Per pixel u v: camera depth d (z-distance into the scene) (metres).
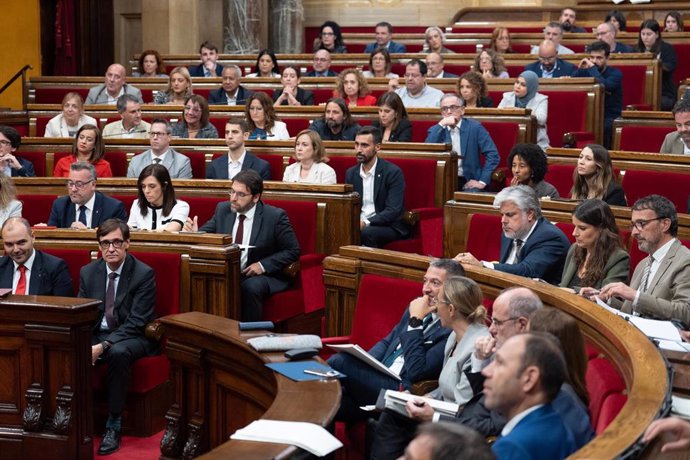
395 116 8.16
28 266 5.47
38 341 4.76
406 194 7.51
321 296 6.60
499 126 8.25
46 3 13.12
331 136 8.30
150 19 13.17
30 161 8.21
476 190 7.78
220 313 5.65
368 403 4.20
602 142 9.14
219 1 13.48
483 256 5.97
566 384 2.97
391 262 4.94
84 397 4.83
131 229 5.87
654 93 10.05
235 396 4.37
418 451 1.95
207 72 11.69
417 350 4.17
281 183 6.80
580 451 2.20
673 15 11.88
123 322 5.41
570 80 9.15
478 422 3.44
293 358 4.02
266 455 2.92
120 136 8.71
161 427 5.47
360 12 14.82
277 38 13.98
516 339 2.59
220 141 7.94
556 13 14.06
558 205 5.83
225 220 6.40
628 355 3.11
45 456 4.78
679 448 2.38
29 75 13.08
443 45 11.95
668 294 4.43
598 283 4.70
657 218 4.46
